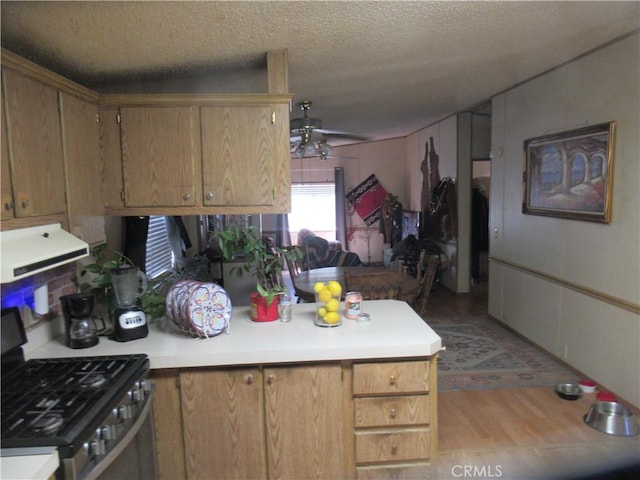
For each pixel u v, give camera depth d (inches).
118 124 94.3
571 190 137.1
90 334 80.7
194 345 79.3
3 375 67.4
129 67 101.0
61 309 88.5
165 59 97.2
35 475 46.4
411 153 329.7
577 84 132.2
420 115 233.8
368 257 352.2
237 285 184.9
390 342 78.7
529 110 160.6
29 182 68.4
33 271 58.4
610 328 122.4
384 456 80.5
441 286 264.5
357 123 245.1
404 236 324.2
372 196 348.5
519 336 175.9
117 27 77.3
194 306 81.0
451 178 248.5
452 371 145.9
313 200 354.6
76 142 83.8
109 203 96.2
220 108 95.3
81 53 90.0
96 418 55.4
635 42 108.8
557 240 147.3
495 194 192.1
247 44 92.6
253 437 79.0
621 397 118.9
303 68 118.6
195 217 198.2
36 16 71.3
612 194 119.4
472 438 106.9
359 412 79.6
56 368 70.0
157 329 88.6
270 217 341.1
